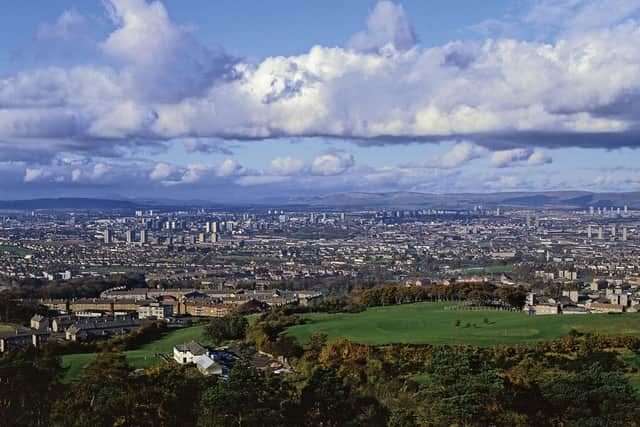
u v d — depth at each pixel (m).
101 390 124.44
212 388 123.06
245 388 120.44
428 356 188.50
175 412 125.75
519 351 189.50
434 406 123.94
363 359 195.25
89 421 118.31
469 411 119.44
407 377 173.00
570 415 128.12
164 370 142.62
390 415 135.38
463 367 128.12
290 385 148.00
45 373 127.31
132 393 124.25
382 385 166.62
